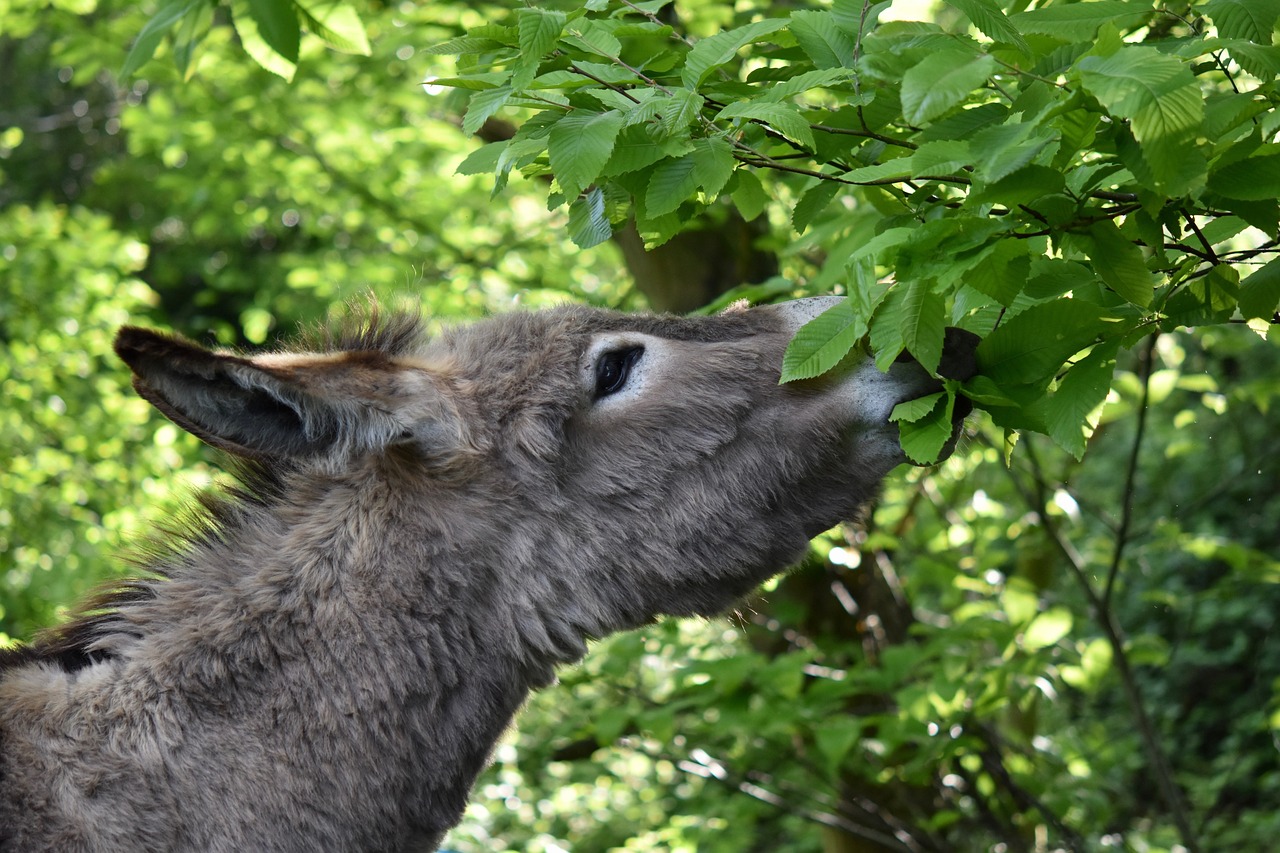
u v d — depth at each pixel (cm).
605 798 1317
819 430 441
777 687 708
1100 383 370
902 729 691
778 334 453
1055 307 365
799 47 425
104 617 422
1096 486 1591
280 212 1439
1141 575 1471
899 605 940
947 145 327
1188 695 1473
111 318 1381
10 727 384
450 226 1273
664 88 384
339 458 419
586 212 423
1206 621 1383
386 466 427
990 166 308
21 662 415
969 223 336
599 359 443
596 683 916
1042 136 321
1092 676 757
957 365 408
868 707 849
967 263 327
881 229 406
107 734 387
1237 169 327
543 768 1050
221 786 389
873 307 343
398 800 411
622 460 440
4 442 1298
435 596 421
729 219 849
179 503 456
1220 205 350
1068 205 341
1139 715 753
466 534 427
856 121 396
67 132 2880
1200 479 1488
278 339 503
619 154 367
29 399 1323
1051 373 382
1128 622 1504
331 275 1249
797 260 870
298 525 425
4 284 1375
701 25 784
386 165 1236
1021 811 891
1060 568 1198
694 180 368
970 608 847
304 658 406
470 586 426
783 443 443
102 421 1302
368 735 405
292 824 394
